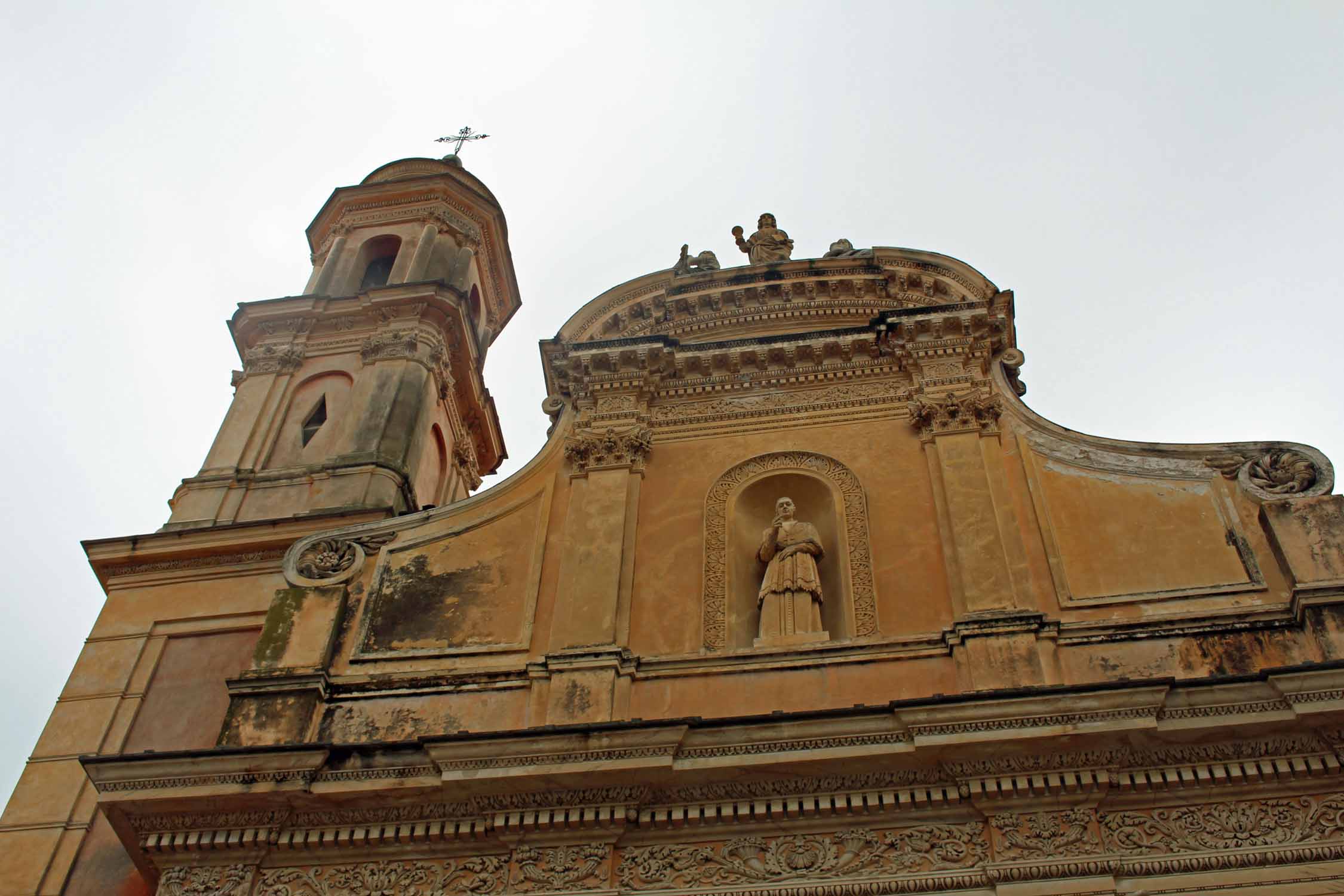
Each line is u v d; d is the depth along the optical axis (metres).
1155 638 12.62
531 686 13.30
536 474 16.12
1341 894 10.19
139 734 15.19
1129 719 11.05
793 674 13.02
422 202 25.39
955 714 11.29
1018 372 16.86
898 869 10.98
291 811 12.09
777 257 19.81
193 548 17.19
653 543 14.96
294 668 13.82
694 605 14.17
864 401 16.27
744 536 15.22
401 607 14.62
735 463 15.82
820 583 14.38
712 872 11.24
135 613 16.67
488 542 15.32
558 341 18.02
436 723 13.16
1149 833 10.86
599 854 11.45
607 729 11.72
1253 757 11.05
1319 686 10.91
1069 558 13.82
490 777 11.68
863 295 18.44
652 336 17.05
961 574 13.70
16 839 14.08
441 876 11.62
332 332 21.73
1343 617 12.16
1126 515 14.15
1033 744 11.12
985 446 15.18
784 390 16.72
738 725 11.65
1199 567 13.40
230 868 11.92
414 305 21.72
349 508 17.25
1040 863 10.69
